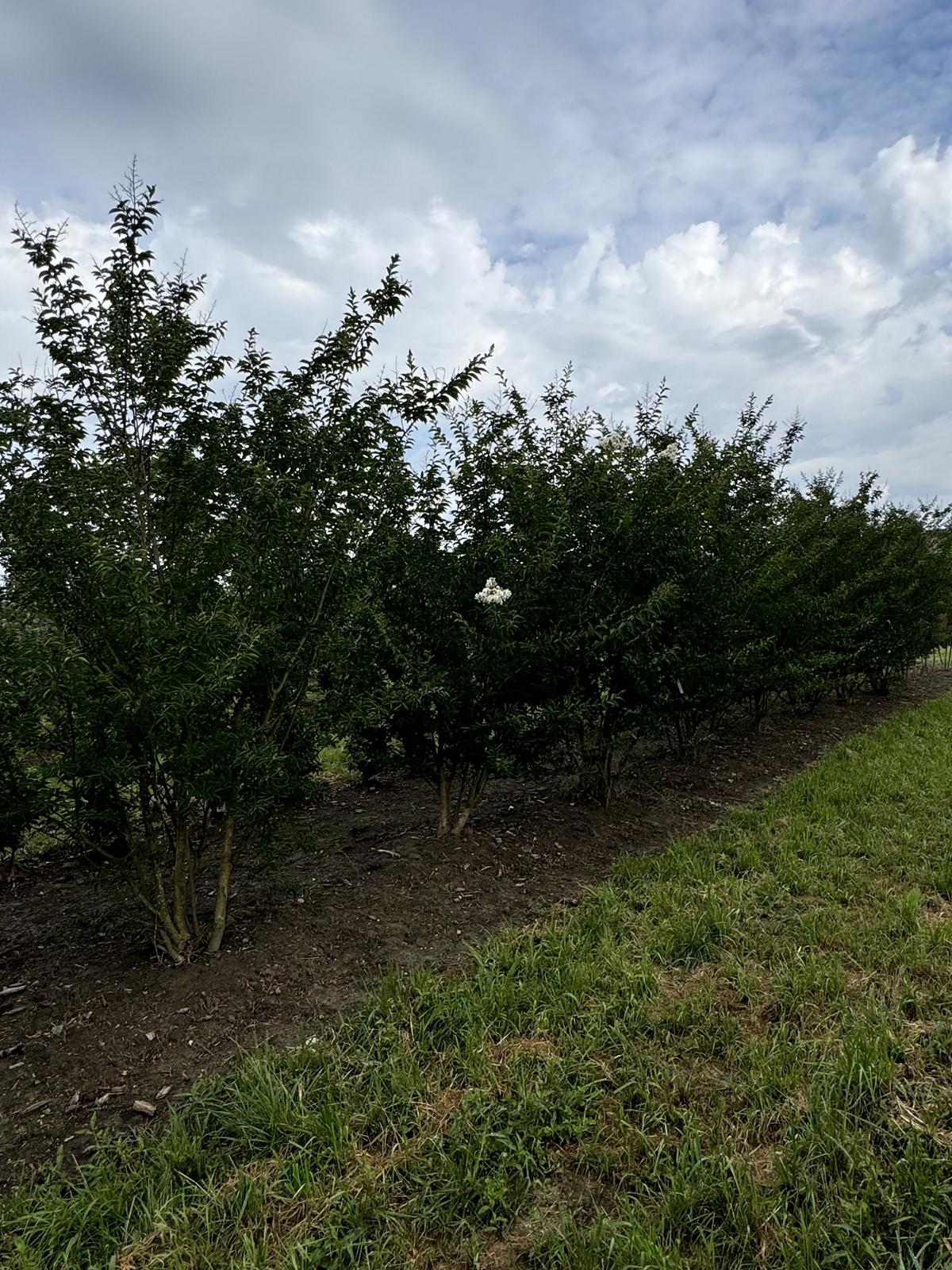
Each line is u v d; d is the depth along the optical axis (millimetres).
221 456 3684
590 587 5230
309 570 3705
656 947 3561
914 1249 1967
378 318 3842
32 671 2695
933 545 12414
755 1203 2074
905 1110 2432
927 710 10406
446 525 4848
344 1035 2920
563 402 5559
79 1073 2742
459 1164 2270
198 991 3221
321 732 3771
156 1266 1941
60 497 3068
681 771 7266
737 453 7094
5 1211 2092
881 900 4055
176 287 3570
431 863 4652
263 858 3998
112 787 3123
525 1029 2938
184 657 3004
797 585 7828
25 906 4492
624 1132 2395
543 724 4871
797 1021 2963
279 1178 2219
